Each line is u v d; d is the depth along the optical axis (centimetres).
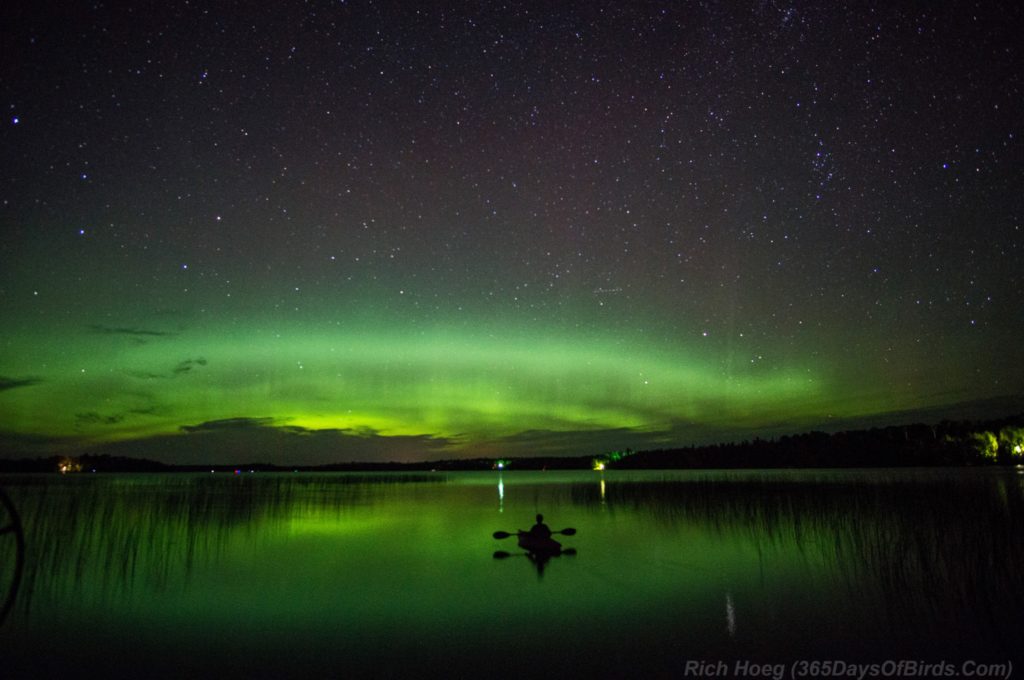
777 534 1350
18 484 4122
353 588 912
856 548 1145
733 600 813
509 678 556
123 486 3850
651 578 957
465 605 811
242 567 1075
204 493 3061
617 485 3478
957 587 841
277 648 644
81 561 1119
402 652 627
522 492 3312
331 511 2108
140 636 686
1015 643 627
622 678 555
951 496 1848
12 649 643
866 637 654
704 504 2036
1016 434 5544
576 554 1173
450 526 1677
